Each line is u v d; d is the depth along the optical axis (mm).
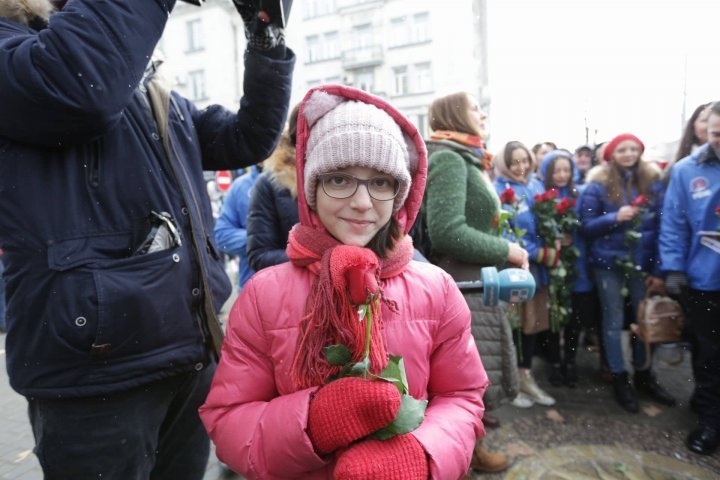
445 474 900
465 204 2064
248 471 931
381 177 1021
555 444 2455
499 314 1922
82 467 1030
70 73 879
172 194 1159
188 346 1153
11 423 2740
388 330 1034
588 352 3805
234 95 25125
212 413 1038
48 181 972
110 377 1010
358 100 1081
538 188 3346
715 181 2291
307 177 1045
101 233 1021
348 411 810
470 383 1116
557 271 2918
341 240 1035
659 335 2625
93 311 965
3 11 975
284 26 1273
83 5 901
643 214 2797
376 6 26203
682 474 2184
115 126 1056
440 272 1167
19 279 976
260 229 1865
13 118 906
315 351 937
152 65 1216
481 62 10875
